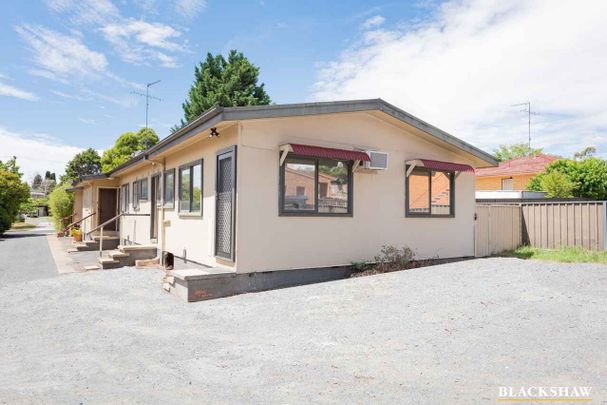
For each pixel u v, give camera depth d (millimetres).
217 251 8750
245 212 8023
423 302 6312
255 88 34844
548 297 6352
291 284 8578
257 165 8180
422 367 3994
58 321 6402
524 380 3631
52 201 28656
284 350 4656
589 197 25281
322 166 9141
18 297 8148
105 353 4867
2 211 26484
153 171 13703
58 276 10688
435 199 11266
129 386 3838
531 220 14398
